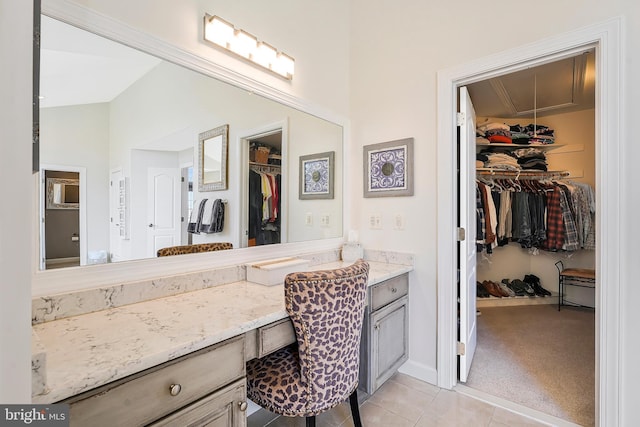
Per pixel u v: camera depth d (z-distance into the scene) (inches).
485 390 75.0
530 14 65.2
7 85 16.4
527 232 133.1
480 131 140.9
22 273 17.1
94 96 47.8
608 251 56.0
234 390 40.2
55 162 44.2
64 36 43.8
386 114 87.4
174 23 54.3
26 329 17.3
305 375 47.6
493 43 69.9
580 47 60.3
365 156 91.6
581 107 139.3
